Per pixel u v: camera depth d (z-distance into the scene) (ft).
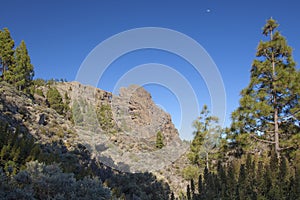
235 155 42.39
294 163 21.02
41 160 30.81
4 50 100.94
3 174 21.42
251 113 38.11
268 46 39.40
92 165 51.90
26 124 53.57
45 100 100.48
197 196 20.15
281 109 39.22
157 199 51.55
